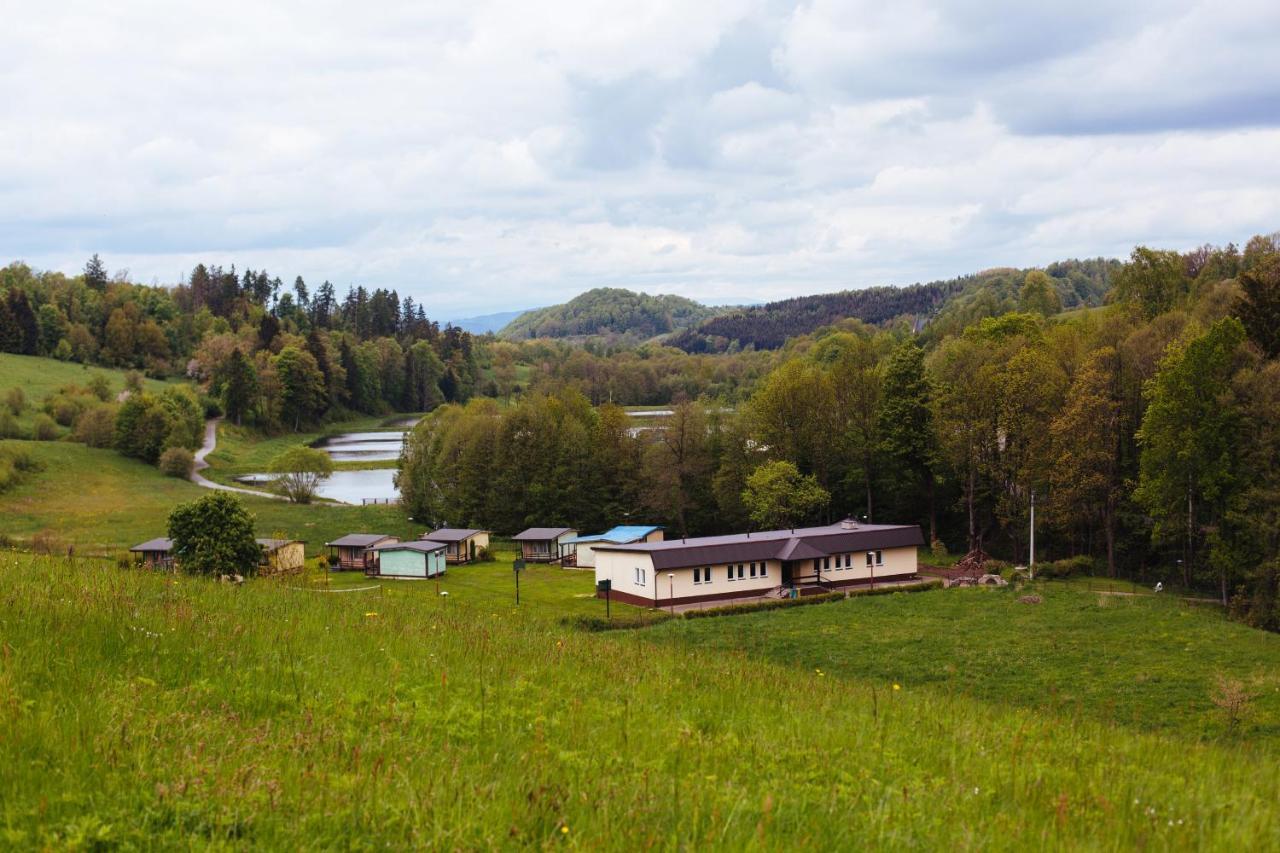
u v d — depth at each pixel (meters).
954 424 74.69
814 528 69.88
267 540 68.12
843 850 7.32
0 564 18.97
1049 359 72.88
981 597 56.16
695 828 7.18
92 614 12.84
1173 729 29.06
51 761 7.64
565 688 13.77
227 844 6.69
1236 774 11.67
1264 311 61.44
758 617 52.69
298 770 8.06
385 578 72.38
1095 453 62.91
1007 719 15.48
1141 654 39.81
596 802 7.81
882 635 45.41
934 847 7.58
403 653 14.63
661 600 58.72
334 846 6.73
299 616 17.05
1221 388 53.00
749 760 10.42
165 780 7.65
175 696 10.27
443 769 8.32
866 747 11.59
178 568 24.64
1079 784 10.16
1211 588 58.44
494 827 7.09
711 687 15.52
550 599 62.56
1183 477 54.66
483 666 14.16
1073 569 65.38
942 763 11.14
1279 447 49.59
